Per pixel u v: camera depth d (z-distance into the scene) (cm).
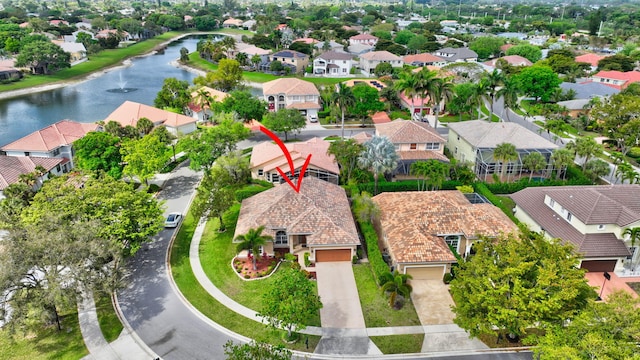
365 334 3747
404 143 7088
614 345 2612
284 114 8581
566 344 2814
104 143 6247
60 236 3634
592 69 14512
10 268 3269
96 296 3809
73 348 3597
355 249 4681
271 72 15488
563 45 18438
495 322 3203
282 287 3509
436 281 4428
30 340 3688
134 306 4094
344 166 6419
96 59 18125
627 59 13462
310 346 3622
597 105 8919
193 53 19512
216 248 4994
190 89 10825
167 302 4144
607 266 4531
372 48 17950
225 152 6988
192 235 5297
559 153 6312
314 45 18138
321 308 3828
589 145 6519
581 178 6531
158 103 10181
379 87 12038
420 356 3519
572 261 3281
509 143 6406
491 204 5362
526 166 6519
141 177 6109
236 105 9019
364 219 5034
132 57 19712
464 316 3375
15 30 18912
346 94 8538
